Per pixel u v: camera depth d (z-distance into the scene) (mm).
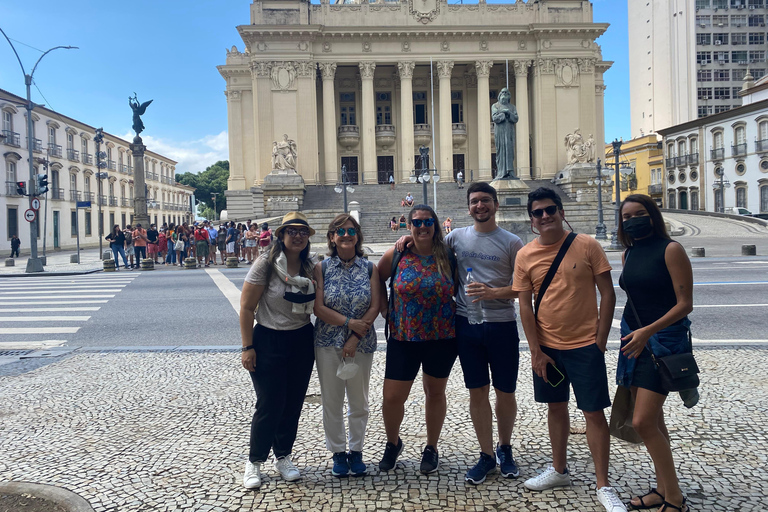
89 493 3820
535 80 47562
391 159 50844
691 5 65375
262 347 4082
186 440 4742
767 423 4766
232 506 3646
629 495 3703
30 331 10148
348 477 4059
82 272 21859
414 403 5555
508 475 3988
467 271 4117
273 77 45281
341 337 4137
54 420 5285
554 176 47156
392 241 32938
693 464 4070
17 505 3670
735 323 9055
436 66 47594
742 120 47156
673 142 56125
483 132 46969
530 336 3822
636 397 3520
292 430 4145
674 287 3430
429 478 4012
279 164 39844
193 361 7430
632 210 3559
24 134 42938
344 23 46125
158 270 22953
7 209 40688
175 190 80375
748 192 46844
